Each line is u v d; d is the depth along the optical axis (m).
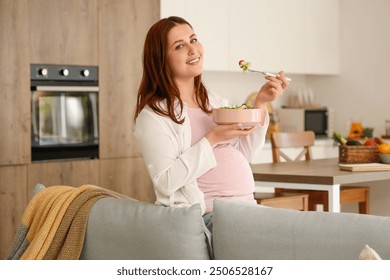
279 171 5.04
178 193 3.01
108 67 6.30
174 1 7.11
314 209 5.95
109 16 6.29
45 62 5.91
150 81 3.13
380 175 4.96
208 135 3.00
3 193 5.71
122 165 6.43
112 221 2.89
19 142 5.78
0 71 5.66
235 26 7.71
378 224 2.39
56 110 6.02
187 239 2.70
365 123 8.47
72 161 6.11
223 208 2.69
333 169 5.16
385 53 8.24
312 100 8.78
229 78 8.39
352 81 8.59
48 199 3.12
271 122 8.48
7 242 5.74
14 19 5.72
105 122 6.31
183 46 3.11
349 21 8.60
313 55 8.48
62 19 5.99
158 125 3.03
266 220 2.59
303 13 8.36
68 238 2.97
